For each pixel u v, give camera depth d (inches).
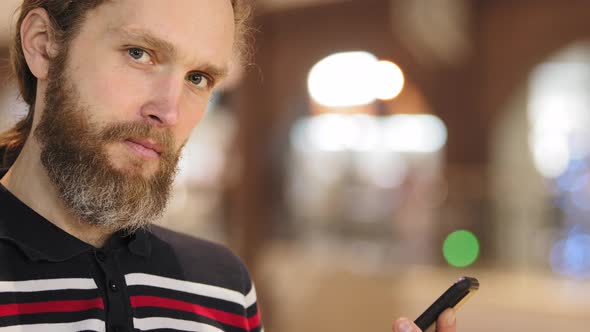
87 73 39.0
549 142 382.3
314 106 422.6
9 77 48.4
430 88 391.5
